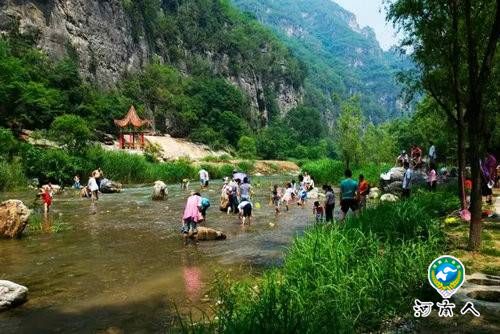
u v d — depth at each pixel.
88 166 36.22
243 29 150.25
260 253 11.86
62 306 7.91
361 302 6.16
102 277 9.66
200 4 127.75
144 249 12.43
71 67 59.44
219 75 120.38
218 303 7.53
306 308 5.78
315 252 7.73
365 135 42.34
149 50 93.62
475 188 8.95
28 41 58.62
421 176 24.81
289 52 171.75
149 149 61.66
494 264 7.96
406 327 5.68
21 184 30.53
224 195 21.09
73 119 38.59
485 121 15.77
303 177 29.88
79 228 15.93
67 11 67.31
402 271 7.11
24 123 46.12
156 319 7.24
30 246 12.82
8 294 7.88
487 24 11.30
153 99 82.12
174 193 30.41
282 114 148.25
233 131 98.50
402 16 12.32
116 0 81.50
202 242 13.46
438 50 12.11
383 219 10.48
